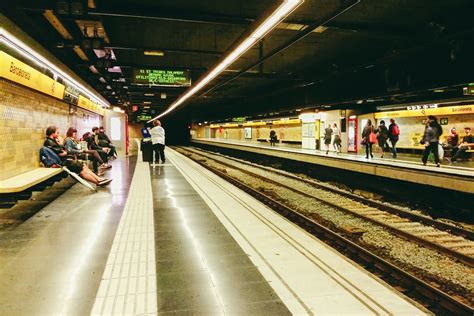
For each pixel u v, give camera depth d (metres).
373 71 15.52
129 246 4.55
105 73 13.68
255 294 3.24
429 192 10.80
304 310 2.95
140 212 6.45
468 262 5.27
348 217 8.20
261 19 6.32
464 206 9.51
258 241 4.83
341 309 2.98
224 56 9.47
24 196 6.58
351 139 21.17
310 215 8.44
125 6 7.89
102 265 3.88
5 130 7.08
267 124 39.16
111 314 2.85
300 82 17.80
